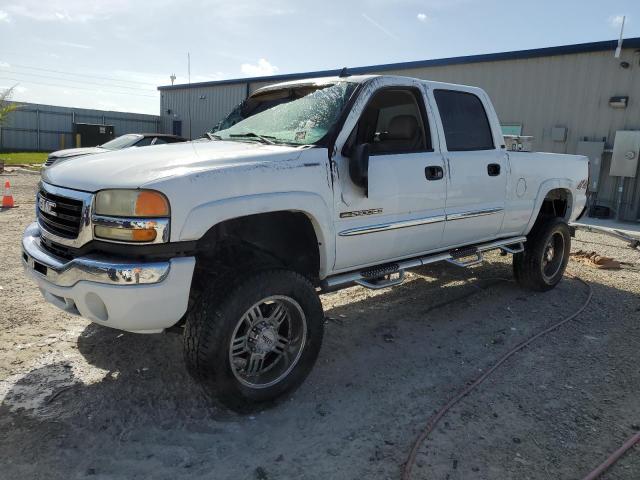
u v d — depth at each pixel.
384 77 4.01
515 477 2.69
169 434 2.98
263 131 4.04
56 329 4.32
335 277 3.82
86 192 2.94
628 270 7.14
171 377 3.63
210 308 2.98
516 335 4.63
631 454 2.91
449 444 2.95
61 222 3.13
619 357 4.19
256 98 4.75
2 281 5.44
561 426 3.17
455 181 4.45
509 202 5.11
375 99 4.19
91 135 28.41
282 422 3.15
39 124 33.78
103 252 2.90
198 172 2.93
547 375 3.84
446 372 3.87
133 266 2.73
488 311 5.25
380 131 4.29
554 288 6.13
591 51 13.48
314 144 3.58
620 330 4.80
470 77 16.03
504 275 6.60
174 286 2.83
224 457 2.79
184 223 2.83
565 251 6.07
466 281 6.29
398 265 4.25
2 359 3.76
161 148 3.63
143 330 2.92
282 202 3.23
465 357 4.15
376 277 4.09
